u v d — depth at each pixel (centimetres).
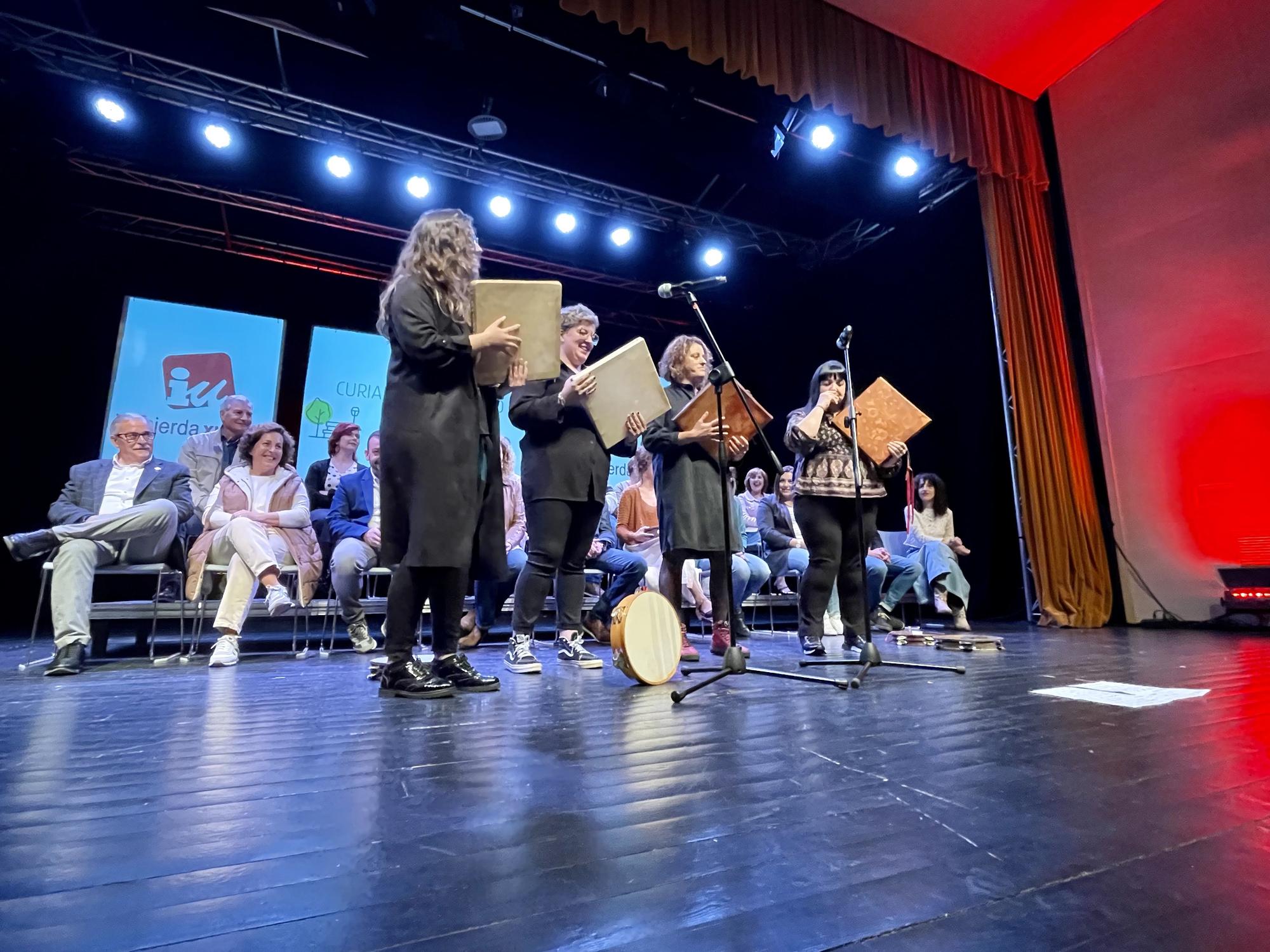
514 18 442
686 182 607
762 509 454
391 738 136
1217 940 61
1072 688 191
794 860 78
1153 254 455
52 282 583
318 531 397
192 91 490
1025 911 66
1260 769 112
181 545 294
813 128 516
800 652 293
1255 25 409
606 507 466
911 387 642
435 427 178
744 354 829
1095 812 93
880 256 666
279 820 90
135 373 604
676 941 61
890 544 483
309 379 658
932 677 217
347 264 680
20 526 568
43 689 201
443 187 593
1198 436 426
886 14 457
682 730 142
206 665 265
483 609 339
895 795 100
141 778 109
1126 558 461
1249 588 383
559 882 72
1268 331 397
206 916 65
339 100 516
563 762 118
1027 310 502
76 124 508
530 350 191
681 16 387
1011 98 526
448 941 61
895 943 61
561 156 570
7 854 79
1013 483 499
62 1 434
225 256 655
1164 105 453
